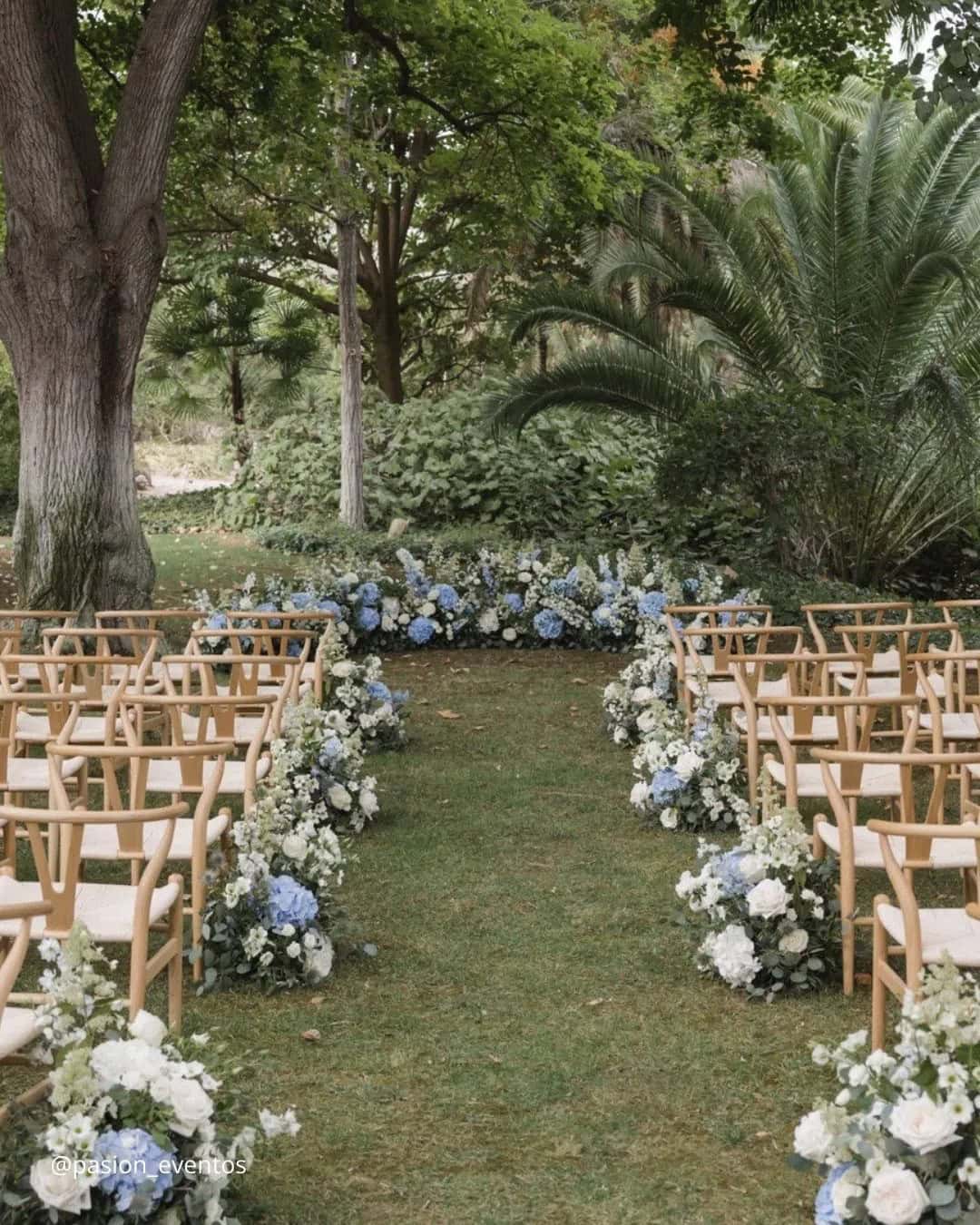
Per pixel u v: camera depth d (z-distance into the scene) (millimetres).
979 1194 2531
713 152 15203
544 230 20125
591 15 20219
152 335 23906
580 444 18797
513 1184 3188
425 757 7953
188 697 5043
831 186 13648
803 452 12500
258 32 13820
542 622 11516
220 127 16125
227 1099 2980
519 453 18641
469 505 18438
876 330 13602
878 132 13859
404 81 14789
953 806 6734
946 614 7668
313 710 6449
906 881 3469
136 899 3604
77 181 9695
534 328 14508
